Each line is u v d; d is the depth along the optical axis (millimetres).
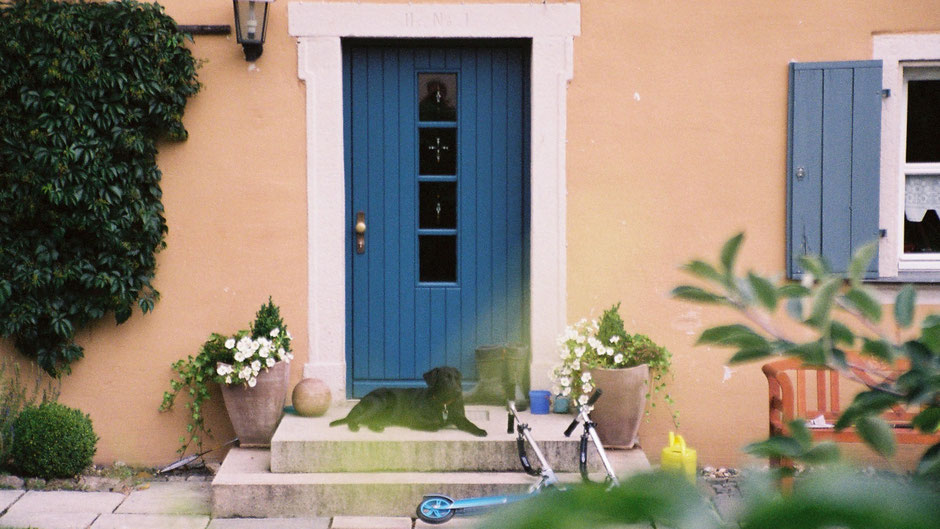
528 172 6363
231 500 5273
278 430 5641
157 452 6148
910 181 6316
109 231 5828
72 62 5730
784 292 851
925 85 6328
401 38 6160
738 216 6203
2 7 5742
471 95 6348
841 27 6105
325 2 6074
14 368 6047
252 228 6152
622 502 386
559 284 6223
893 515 347
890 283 6082
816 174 6109
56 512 5180
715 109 6172
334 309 6195
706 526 392
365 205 6395
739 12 6125
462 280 6441
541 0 6129
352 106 6336
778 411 4992
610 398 5781
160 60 5852
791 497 372
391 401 5766
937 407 839
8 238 5816
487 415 6086
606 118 6172
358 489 5270
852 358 1033
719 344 899
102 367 6117
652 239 6219
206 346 5977
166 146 6102
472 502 5004
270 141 6125
